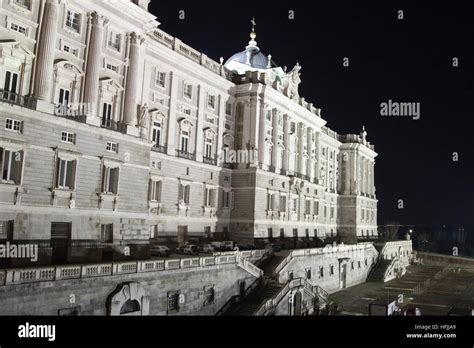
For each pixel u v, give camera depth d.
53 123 32.25
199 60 55.16
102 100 37.81
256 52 76.56
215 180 57.09
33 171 30.80
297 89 72.50
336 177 94.50
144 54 42.28
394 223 122.44
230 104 61.47
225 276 38.75
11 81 31.53
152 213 47.22
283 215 64.75
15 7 31.55
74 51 35.69
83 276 26.83
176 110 51.41
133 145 38.81
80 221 33.72
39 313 24.31
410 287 67.19
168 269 32.97
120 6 38.50
